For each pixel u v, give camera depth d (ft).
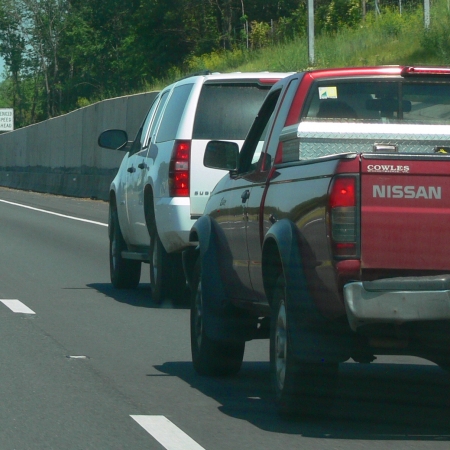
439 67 35.70
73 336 48.73
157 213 57.77
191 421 32.53
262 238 33.94
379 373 41.27
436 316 27.12
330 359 29.55
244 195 36.50
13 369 40.63
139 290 67.36
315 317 29.37
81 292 65.62
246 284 36.63
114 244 68.59
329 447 29.25
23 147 251.60
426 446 29.43
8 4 464.65
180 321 53.72
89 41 395.55
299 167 31.04
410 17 193.26
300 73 35.58
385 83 35.58
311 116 35.04
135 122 165.27
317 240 28.89
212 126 56.70
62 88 423.64
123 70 345.92
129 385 38.17
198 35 325.42
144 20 326.03
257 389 37.81
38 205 167.63
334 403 35.27
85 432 31.07
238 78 57.26
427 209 27.53
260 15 322.96
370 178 27.55
